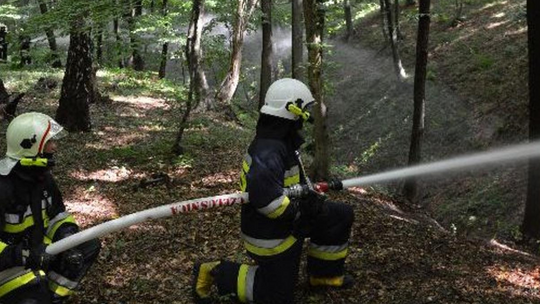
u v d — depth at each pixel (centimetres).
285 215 357
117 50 1678
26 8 1895
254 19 1698
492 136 1589
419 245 575
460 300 443
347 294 440
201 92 1512
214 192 788
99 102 1478
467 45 2108
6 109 1187
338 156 2052
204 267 411
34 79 1744
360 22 2997
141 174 877
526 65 1742
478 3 2417
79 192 775
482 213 1295
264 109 367
